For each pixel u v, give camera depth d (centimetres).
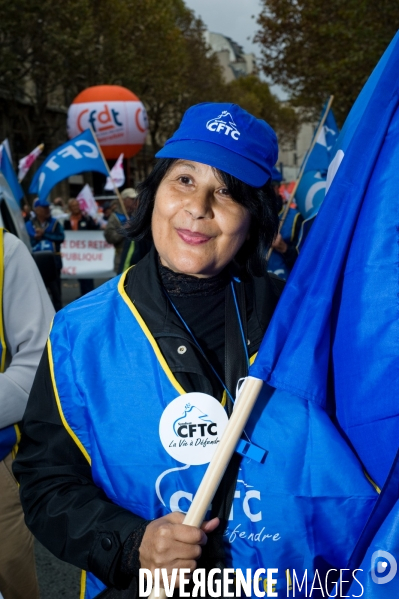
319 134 478
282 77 2106
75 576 315
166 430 136
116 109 1728
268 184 147
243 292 151
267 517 134
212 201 141
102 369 141
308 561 135
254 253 153
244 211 143
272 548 134
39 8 1939
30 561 198
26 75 2341
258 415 138
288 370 136
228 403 140
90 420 140
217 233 141
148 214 156
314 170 479
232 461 136
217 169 140
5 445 190
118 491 139
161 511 137
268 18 1978
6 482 191
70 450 144
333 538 135
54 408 144
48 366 146
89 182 3369
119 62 2433
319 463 135
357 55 1566
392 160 139
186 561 124
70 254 957
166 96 2931
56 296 957
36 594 203
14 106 2373
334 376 140
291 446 136
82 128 1750
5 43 2038
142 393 138
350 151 145
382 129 141
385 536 121
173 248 142
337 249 141
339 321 139
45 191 833
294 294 141
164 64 2755
